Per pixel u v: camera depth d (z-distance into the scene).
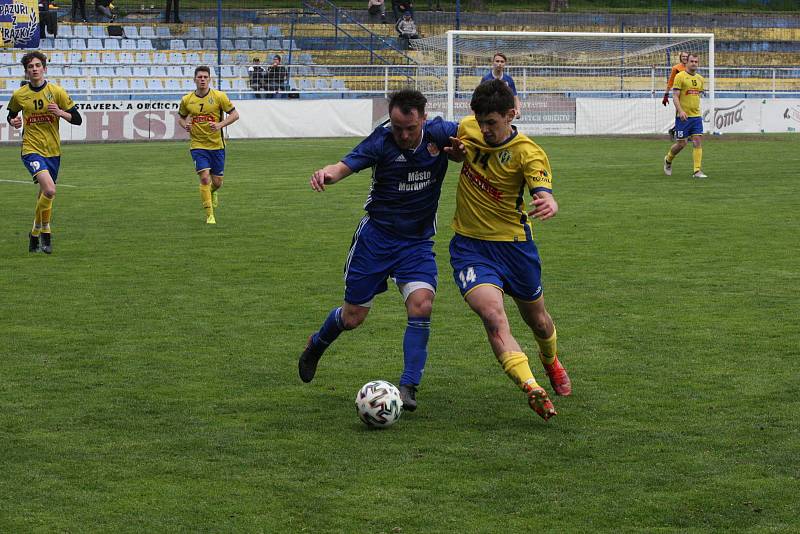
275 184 27.25
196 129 20.20
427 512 6.62
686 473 7.27
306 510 6.66
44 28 49.78
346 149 39.03
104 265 15.70
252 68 48.72
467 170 8.58
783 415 8.51
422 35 58.28
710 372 9.81
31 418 8.55
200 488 7.04
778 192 24.52
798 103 50.22
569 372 9.89
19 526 6.43
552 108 48.34
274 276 14.77
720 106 48.66
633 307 12.59
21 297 13.41
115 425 8.38
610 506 6.70
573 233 18.39
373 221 8.98
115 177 29.06
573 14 60.44
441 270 15.19
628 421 8.42
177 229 19.36
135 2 57.81
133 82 50.19
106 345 11.01
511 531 6.34
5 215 21.44
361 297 9.02
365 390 8.27
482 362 10.32
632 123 49.41
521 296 8.78
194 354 10.63
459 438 8.05
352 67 52.47
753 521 6.45
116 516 6.58
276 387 9.48
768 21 62.47
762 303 12.73
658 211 21.19
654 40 49.72
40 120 16.86
